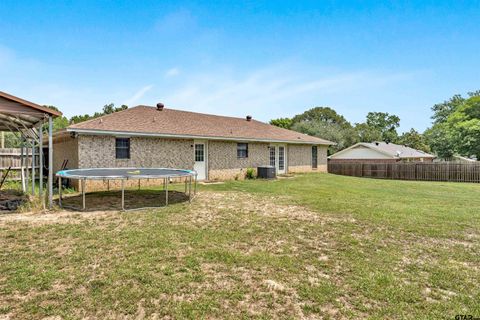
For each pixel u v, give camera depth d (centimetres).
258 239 498
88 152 1097
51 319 260
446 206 843
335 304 290
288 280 342
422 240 507
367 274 361
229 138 1536
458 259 419
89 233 515
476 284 338
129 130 1184
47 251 425
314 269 375
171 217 648
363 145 2956
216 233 525
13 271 356
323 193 1085
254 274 357
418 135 4656
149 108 1596
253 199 918
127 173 874
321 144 2173
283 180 1561
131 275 345
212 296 302
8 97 634
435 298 305
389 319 265
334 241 493
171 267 371
